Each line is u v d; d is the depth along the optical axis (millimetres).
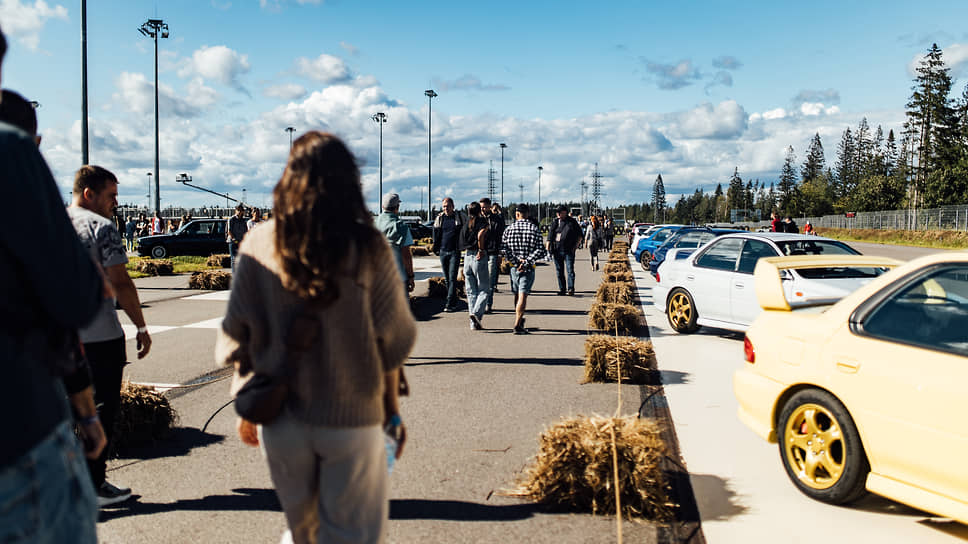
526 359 8102
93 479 3754
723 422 5500
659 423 5469
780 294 4383
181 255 28266
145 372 7508
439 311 12703
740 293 9000
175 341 9539
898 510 3818
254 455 4742
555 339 9539
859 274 7934
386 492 2150
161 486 4164
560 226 15531
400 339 2088
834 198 126562
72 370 1646
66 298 1472
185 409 5965
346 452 1975
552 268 25016
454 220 12656
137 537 3463
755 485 4180
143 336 3846
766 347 4316
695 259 10000
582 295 15656
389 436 2252
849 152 121188
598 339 7094
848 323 3848
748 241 9391
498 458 4629
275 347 1961
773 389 4203
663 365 7754
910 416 3350
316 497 2135
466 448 4840
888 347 3566
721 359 8102
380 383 2031
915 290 3623
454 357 8227
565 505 3855
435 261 27906
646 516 3717
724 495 4031
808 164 135375
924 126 79562
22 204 1400
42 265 1425
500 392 6496
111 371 3688
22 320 1431
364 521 2066
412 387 6711
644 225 34281
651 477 3744
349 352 1946
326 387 1939
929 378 3293
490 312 12453
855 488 3693
